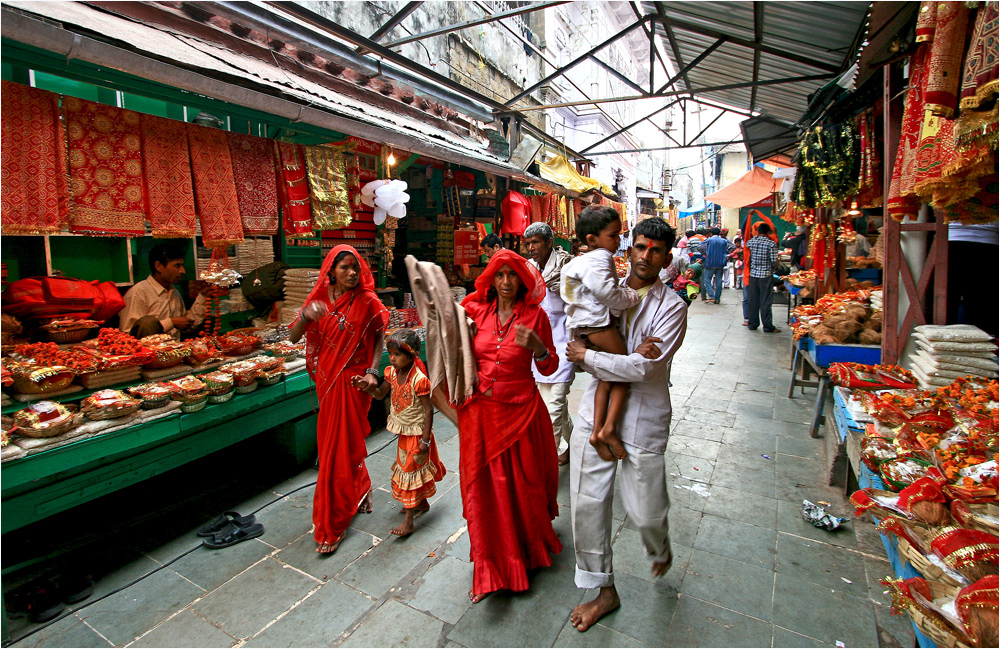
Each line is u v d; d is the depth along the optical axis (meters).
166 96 2.96
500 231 7.24
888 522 1.83
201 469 3.92
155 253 3.62
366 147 4.86
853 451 2.80
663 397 2.19
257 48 4.11
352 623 2.32
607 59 14.70
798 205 5.29
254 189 3.54
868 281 6.30
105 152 2.79
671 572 2.65
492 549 2.43
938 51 1.81
